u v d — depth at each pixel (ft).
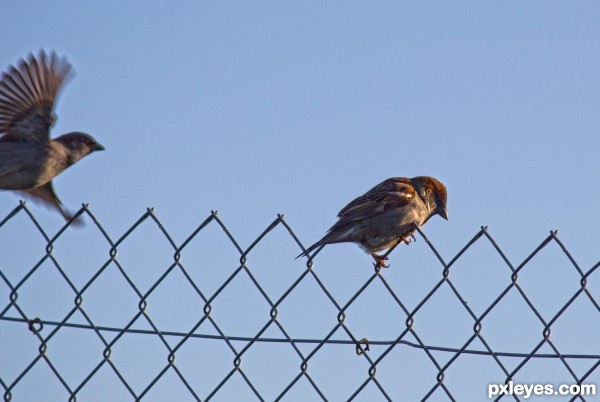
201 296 23.30
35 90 29.86
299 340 23.24
